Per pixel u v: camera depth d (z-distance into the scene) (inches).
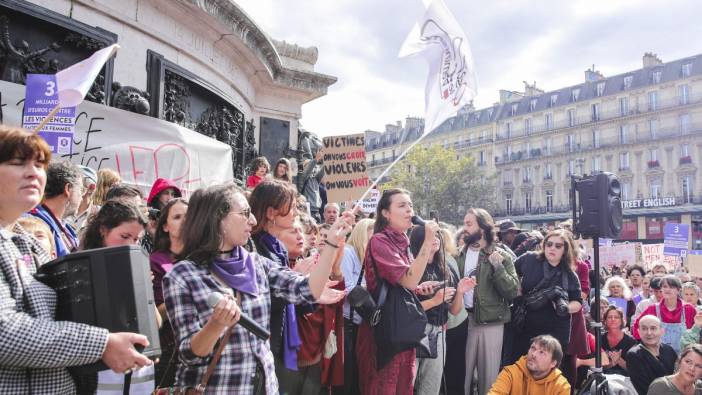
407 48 139.5
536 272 214.5
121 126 235.3
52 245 99.3
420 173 2434.8
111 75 236.5
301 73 412.8
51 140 152.1
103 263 72.3
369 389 150.9
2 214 74.9
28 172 75.3
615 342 250.5
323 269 100.5
